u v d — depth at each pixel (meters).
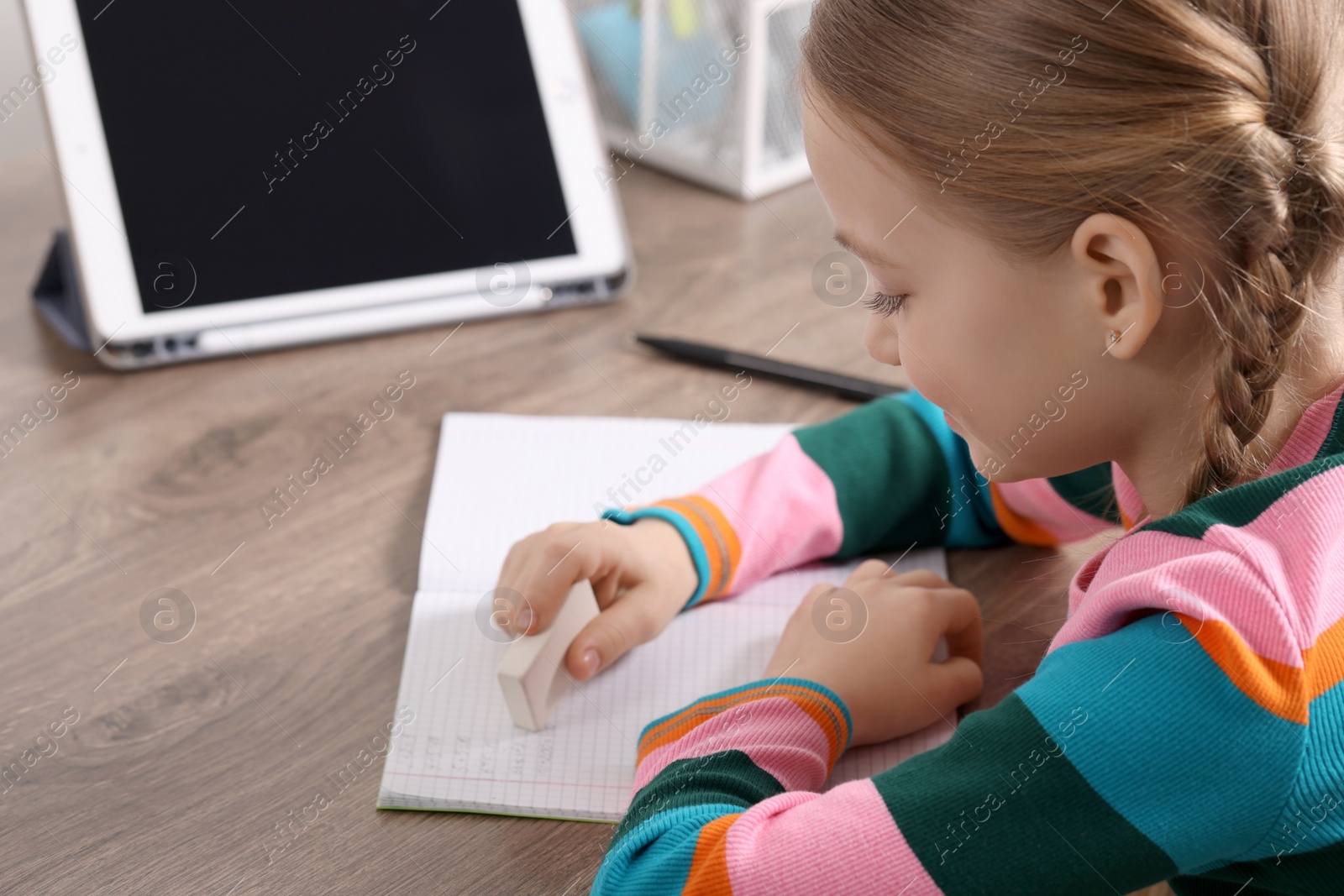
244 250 0.82
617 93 1.05
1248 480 0.49
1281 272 0.45
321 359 0.84
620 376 0.83
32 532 0.69
